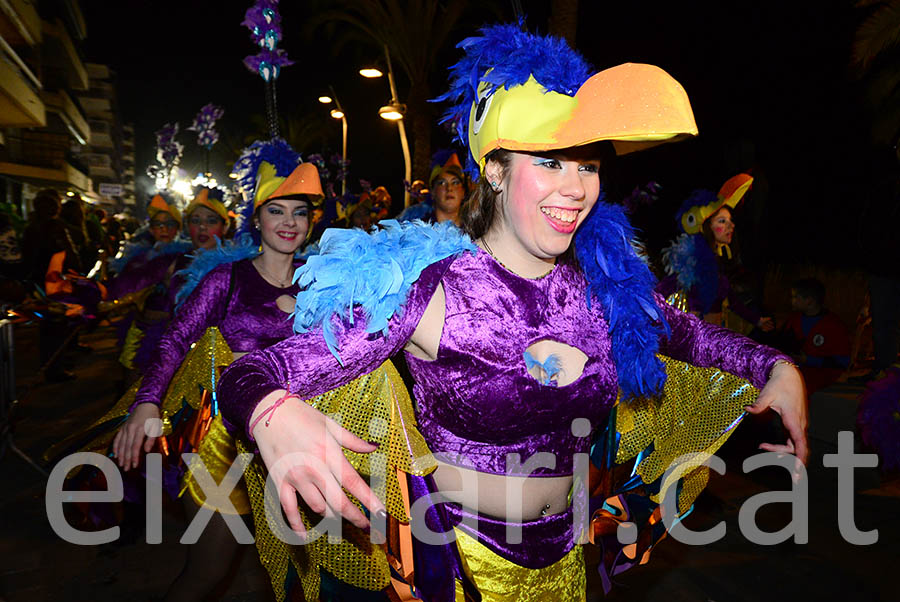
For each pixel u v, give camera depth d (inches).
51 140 1080.2
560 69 52.8
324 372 50.9
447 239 57.4
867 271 217.2
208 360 101.9
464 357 54.6
